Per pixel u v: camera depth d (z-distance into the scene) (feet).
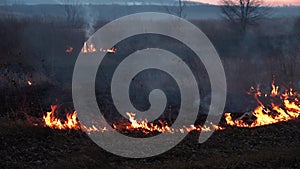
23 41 133.69
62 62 111.65
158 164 42.91
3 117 58.49
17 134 48.19
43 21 172.86
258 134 53.93
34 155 43.60
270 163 40.83
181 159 44.50
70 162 41.47
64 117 62.39
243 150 47.26
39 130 49.55
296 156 42.14
